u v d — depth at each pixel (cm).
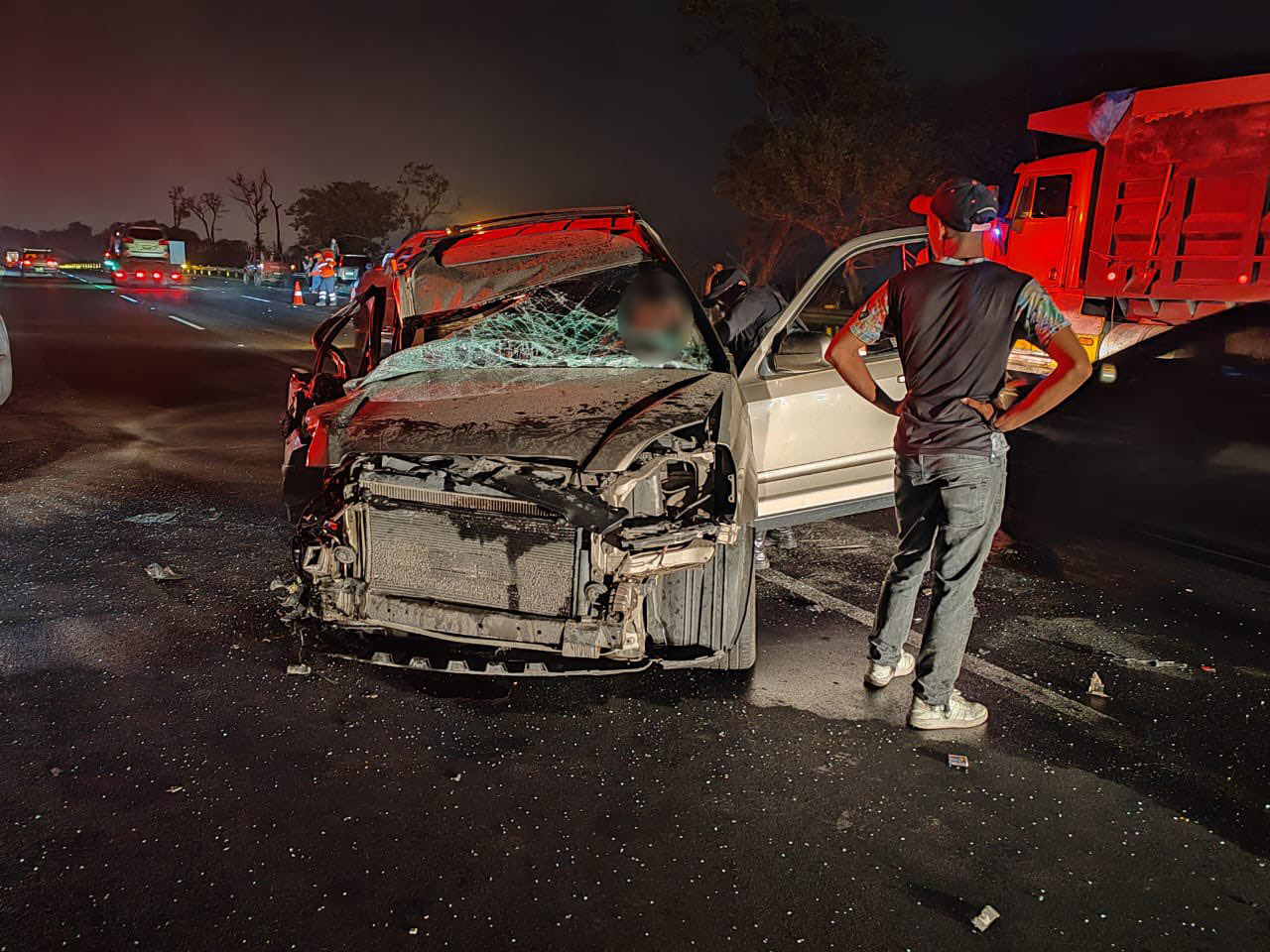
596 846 298
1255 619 491
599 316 477
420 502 352
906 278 356
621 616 341
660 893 277
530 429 360
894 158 2622
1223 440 718
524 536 344
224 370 1399
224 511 657
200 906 269
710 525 348
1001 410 351
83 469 772
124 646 436
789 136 2686
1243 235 786
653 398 388
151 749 349
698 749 355
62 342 1700
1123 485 756
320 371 613
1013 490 747
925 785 334
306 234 6406
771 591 523
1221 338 794
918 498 374
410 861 290
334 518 361
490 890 278
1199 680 420
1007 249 1061
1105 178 918
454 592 354
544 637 340
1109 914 271
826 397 485
